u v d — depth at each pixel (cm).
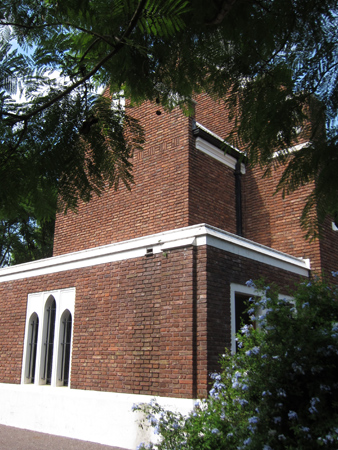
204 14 299
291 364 481
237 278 866
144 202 1138
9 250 2120
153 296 864
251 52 325
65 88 324
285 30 305
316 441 428
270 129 307
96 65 321
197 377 752
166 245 862
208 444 495
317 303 539
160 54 329
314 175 302
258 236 1244
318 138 296
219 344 782
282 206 1222
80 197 315
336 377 472
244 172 1310
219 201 1167
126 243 944
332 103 288
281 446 450
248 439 444
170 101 384
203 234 817
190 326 780
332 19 288
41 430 966
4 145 310
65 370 1013
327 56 292
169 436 534
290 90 303
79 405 916
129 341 877
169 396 773
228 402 541
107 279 964
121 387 859
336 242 1219
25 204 320
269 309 520
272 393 484
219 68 341
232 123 334
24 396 1033
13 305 1167
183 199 1066
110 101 339
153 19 248
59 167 304
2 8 283
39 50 302
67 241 1283
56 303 1060
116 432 836
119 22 270
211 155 1178
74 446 825
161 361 807
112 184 327
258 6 309
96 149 317
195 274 812
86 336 964
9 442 857
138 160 1182
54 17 288
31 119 315
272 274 979
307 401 474
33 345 1098
